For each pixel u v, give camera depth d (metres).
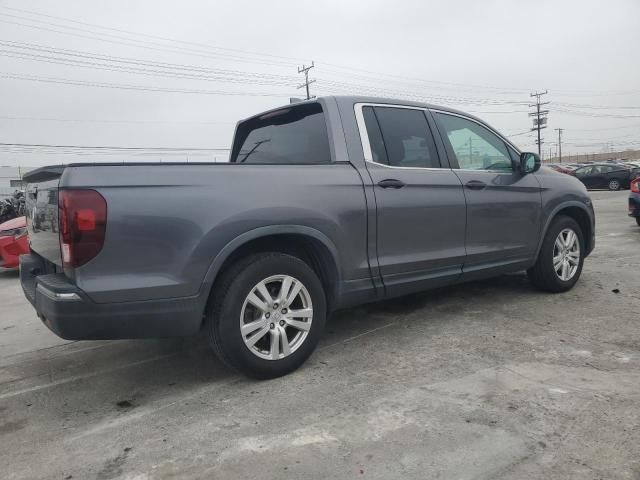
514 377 3.32
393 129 4.17
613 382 3.18
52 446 2.75
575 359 3.58
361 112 4.04
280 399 3.16
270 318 3.38
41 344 4.61
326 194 3.58
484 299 5.25
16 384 3.67
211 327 3.27
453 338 4.12
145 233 2.93
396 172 4.02
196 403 3.19
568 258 5.41
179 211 3.02
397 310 4.98
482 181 4.59
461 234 4.41
